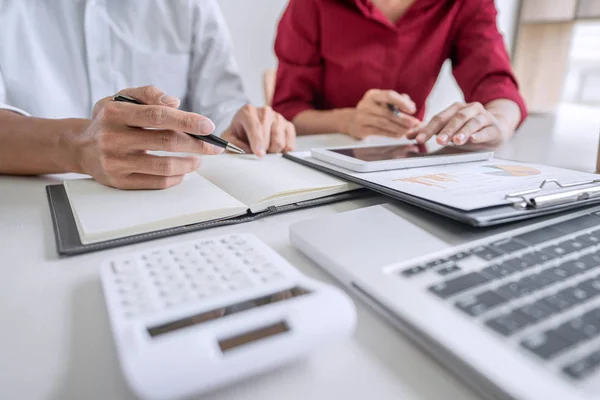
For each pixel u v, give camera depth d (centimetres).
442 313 16
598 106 195
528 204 27
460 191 30
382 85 100
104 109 33
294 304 16
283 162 46
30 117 43
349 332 16
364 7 93
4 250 26
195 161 37
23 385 15
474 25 96
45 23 64
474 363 14
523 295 18
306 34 100
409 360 16
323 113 90
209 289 18
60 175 44
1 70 60
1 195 37
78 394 15
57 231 28
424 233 25
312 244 24
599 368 13
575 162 54
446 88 232
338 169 40
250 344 14
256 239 24
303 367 16
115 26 69
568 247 23
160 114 32
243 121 56
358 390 15
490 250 22
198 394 14
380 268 20
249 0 171
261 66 183
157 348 13
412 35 96
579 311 16
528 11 227
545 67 229
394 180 34
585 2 202
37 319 19
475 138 54
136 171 34
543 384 13
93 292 21
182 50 76
